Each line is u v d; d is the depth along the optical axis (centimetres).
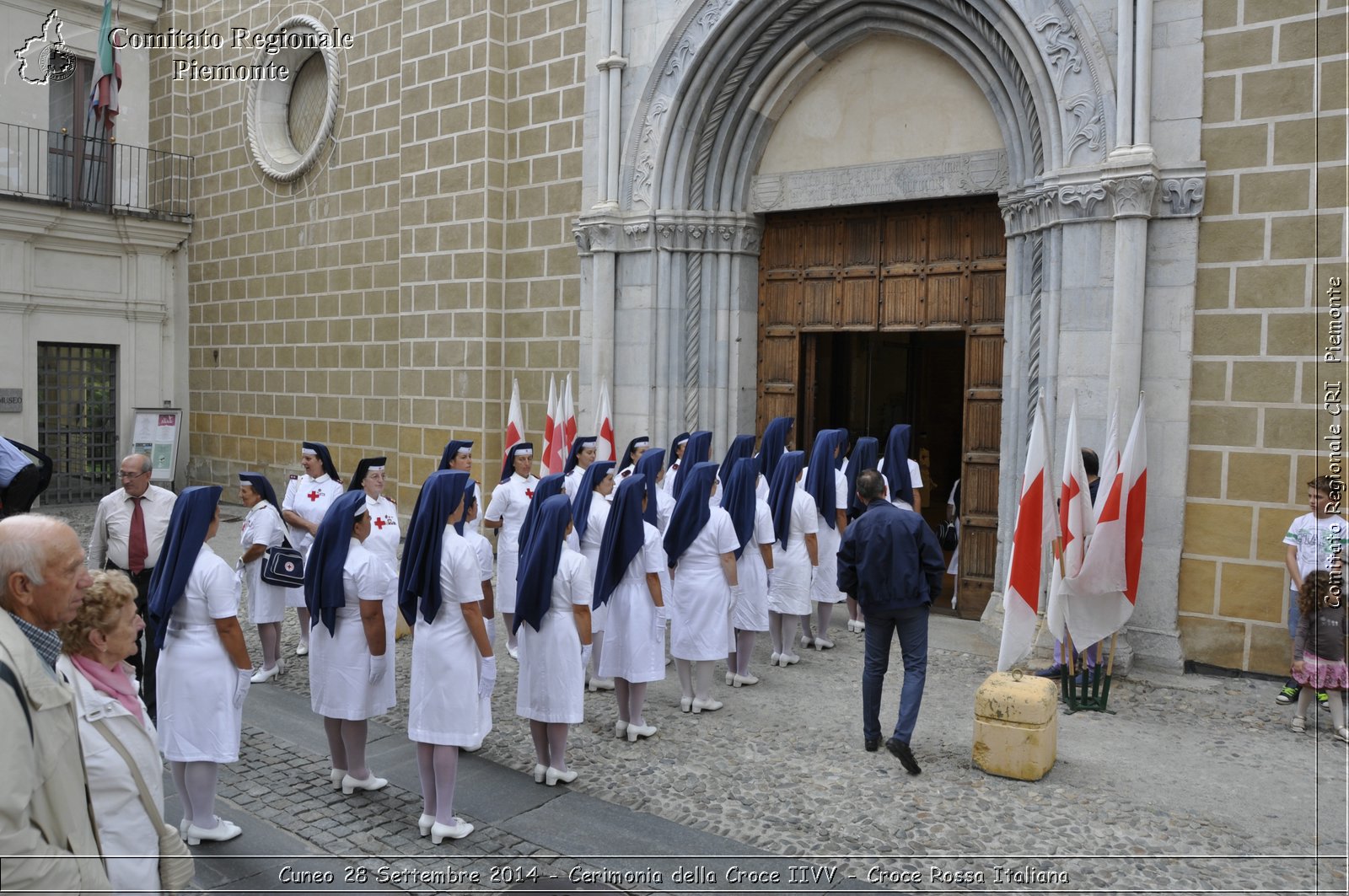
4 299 1666
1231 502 837
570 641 600
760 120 1199
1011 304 992
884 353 1420
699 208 1222
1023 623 713
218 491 533
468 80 1372
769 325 1251
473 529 734
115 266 1830
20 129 1748
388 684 596
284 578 807
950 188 1065
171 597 512
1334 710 701
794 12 1117
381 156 1510
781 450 997
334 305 1609
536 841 539
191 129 1869
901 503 970
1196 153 843
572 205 1303
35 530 286
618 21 1221
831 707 774
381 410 1541
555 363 1330
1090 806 586
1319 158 793
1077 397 895
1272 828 558
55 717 268
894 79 1108
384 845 532
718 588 754
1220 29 830
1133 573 762
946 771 639
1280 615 816
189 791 525
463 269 1387
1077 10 888
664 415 1230
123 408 1852
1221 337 838
